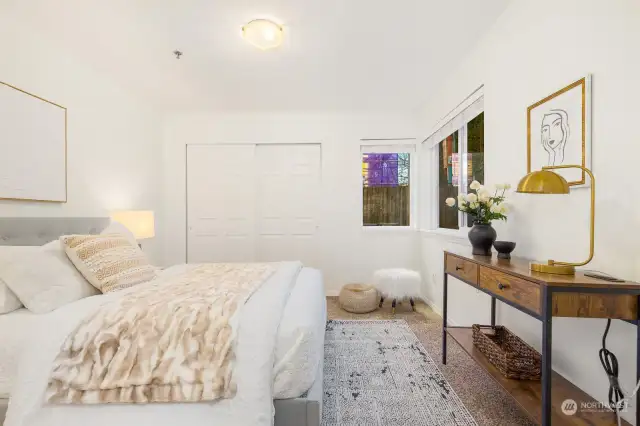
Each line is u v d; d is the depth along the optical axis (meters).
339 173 4.16
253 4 1.95
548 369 1.13
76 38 2.34
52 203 2.39
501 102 2.12
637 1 1.20
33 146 2.21
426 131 3.73
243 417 1.13
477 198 1.93
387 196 4.25
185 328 1.24
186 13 2.04
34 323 1.31
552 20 1.63
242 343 1.22
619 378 1.24
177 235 4.16
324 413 1.62
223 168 4.18
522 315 1.87
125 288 1.75
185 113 4.11
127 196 3.33
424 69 2.86
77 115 2.63
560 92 1.55
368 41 2.39
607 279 1.18
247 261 4.17
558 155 1.57
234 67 2.81
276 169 4.23
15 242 2.00
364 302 3.34
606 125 1.32
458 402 1.72
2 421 1.21
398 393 1.80
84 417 1.14
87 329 1.24
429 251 3.65
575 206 1.48
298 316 1.40
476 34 2.31
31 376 1.16
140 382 1.14
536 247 1.76
